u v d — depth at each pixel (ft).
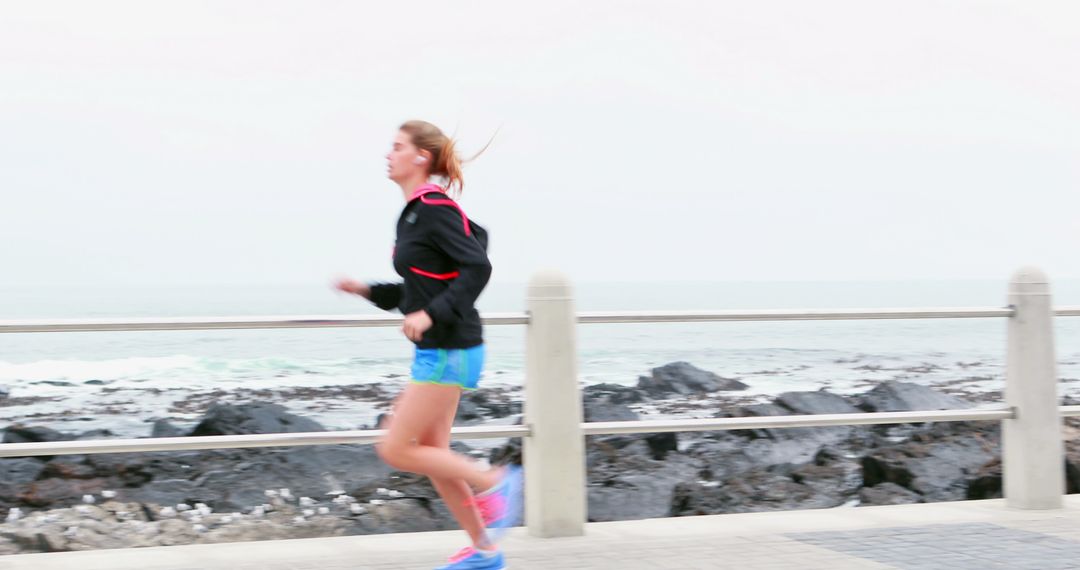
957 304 357.82
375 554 15.25
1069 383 78.07
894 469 31.83
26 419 54.80
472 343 12.71
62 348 115.44
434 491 30.60
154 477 32.45
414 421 12.69
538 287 16.39
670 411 56.18
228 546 15.89
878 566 14.08
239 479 32.04
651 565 14.35
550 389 16.35
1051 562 14.20
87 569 14.49
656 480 32.76
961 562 14.25
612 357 110.73
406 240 12.70
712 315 16.94
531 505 16.55
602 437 39.65
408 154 13.02
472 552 13.51
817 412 48.44
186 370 89.97
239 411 41.52
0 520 27.76
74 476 32.50
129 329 14.40
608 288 528.22
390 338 123.95
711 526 17.24
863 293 458.91
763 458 38.24
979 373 88.94
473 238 12.57
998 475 30.09
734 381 68.90
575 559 14.74
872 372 91.04
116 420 54.39
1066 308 18.89
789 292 465.47
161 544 25.84
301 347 113.39
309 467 33.42
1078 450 32.94
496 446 41.11
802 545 15.52
